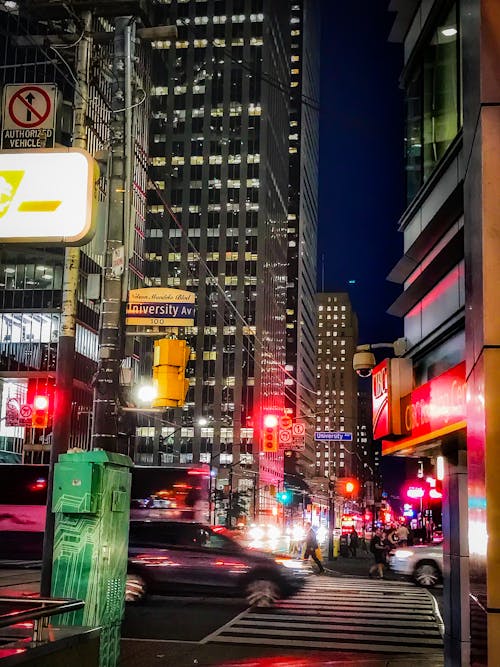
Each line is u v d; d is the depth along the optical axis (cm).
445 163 1131
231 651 1328
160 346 1337
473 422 623
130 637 1457
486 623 536
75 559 865
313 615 1823
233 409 12494
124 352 1313
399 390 1301
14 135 1093
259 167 13462
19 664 525
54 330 8081
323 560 4194
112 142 1245
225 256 13200
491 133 588
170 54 13975
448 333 1111
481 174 591
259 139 13538
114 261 1221
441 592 2388
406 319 1448
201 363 12762
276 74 14900
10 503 3394
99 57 1338
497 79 595
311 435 18350
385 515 8462
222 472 11912
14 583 2264
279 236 14850
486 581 540
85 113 1245
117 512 919
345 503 9006
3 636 627
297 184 17262
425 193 1260
